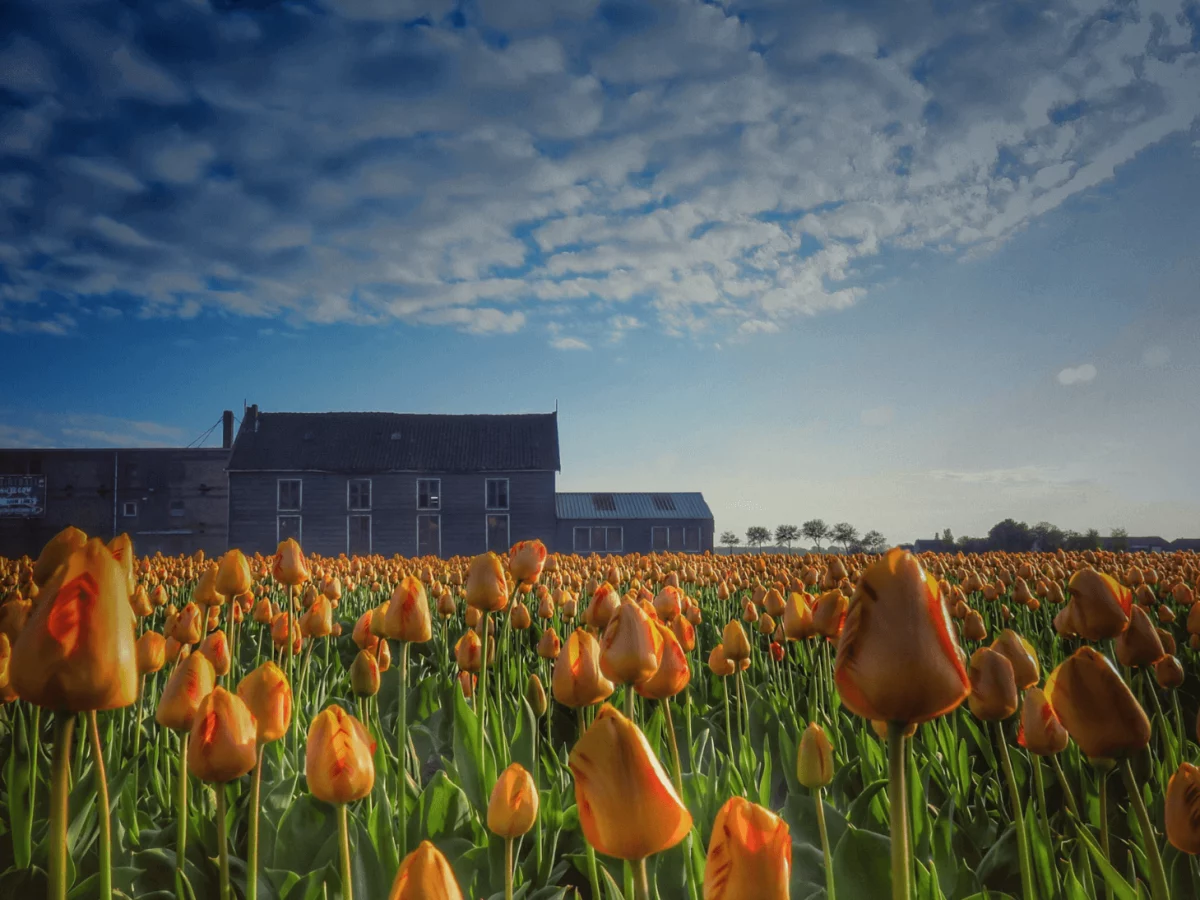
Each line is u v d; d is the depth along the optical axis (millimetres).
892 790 1063
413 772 3826
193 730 1877
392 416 60125
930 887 2158
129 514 60438
